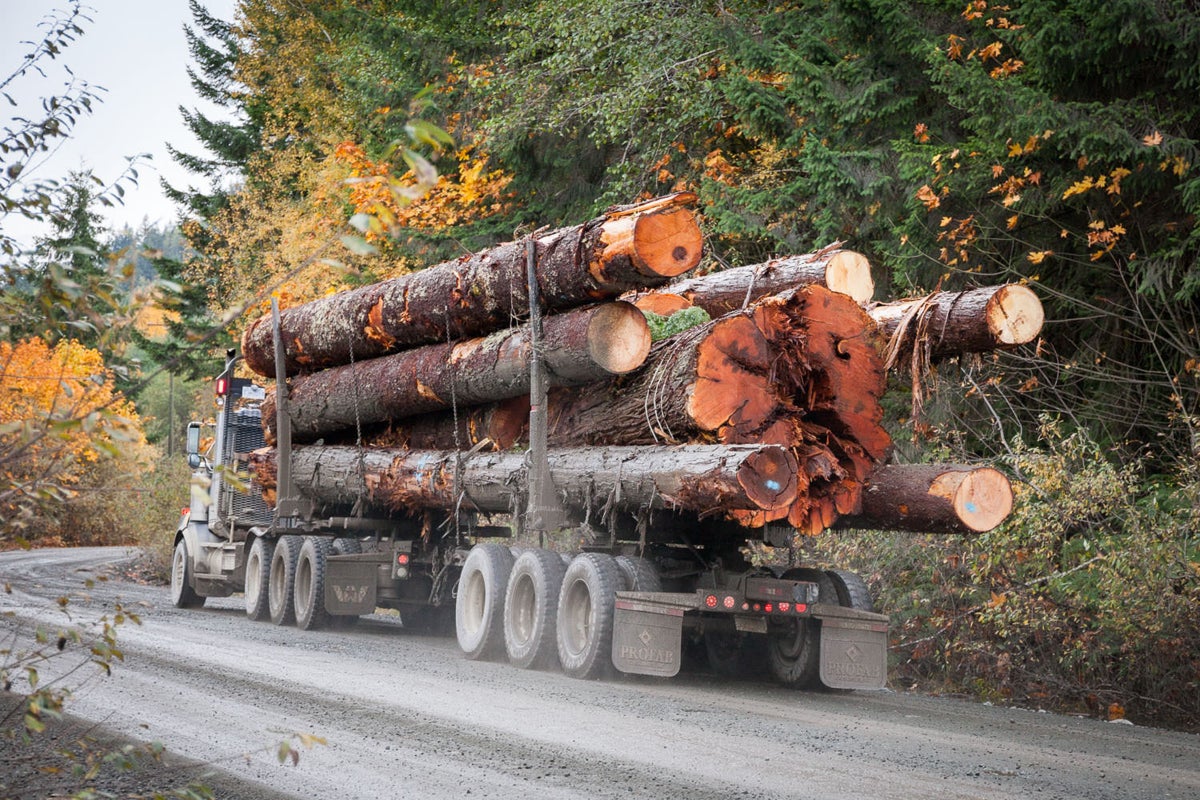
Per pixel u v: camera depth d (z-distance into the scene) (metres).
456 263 14.89
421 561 17.52
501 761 7.79
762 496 10.68
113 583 27.52
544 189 28.50
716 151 22.88
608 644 12.18
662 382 11.93
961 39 16.95
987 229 17.48
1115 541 13.49
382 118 29.73
